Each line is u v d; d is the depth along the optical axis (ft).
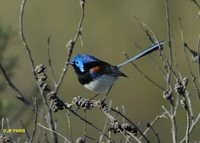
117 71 32.37
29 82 52.85
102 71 32.04
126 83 62.64
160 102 61.72
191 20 60.23
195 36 59.93
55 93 23.22
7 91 36.40
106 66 32.37
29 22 62.39
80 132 50.93
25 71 54.19
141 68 62.75
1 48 35.01
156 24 61.77
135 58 32.04
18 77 53.67
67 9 63.31
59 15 63.10
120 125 23.52
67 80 60.59
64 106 23.27
